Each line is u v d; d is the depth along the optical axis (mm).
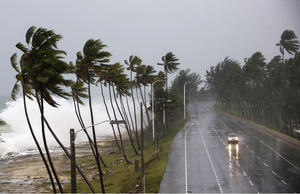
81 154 67375
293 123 109875
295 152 55844
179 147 62906
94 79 43781
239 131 86688
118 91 67188
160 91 85250
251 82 137250
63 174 50250
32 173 51000
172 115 97312
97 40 35469
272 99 119188
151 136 87562
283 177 39312
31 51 26688
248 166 45562
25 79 26828
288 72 102500
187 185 36531
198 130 89875
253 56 126875
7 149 74625
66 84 26781
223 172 42375
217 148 61000
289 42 104938
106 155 65000
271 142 67562
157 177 40469
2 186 42969
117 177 44719
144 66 73250
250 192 33344
